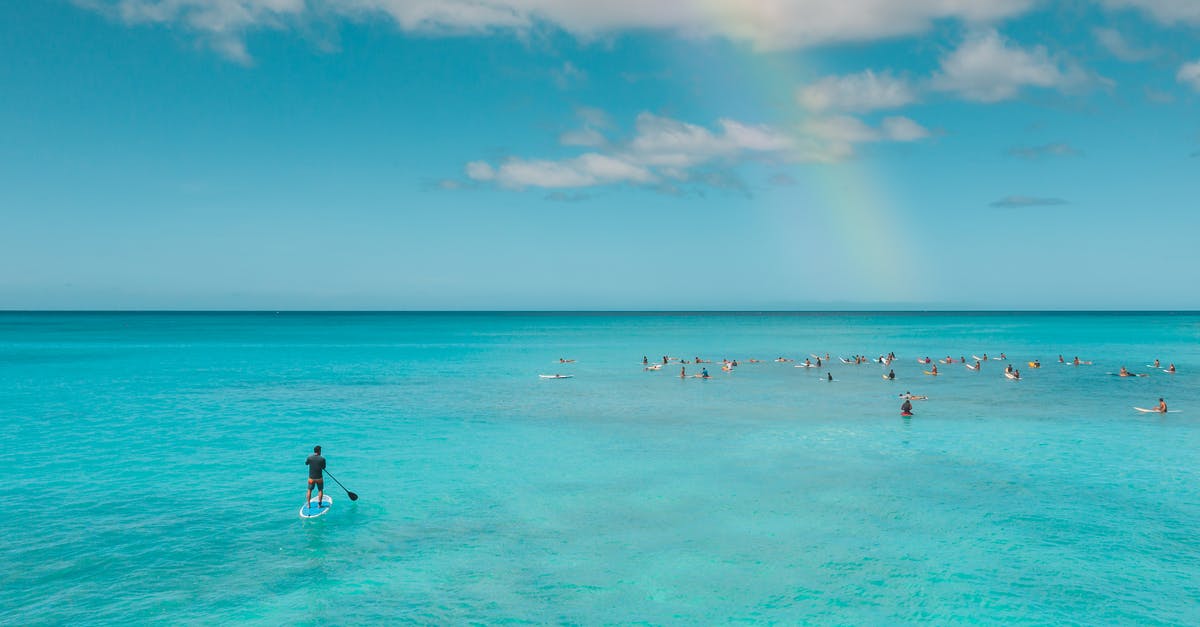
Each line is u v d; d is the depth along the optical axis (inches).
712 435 1526.8
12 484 1111.0
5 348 4746.6
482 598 697.6
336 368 3270.2
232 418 1774.1
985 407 1943.9
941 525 907.4
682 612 668.1
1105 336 6466.5
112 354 4178.2
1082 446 1397.6
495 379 2760.8
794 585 725.9
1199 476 1154.7
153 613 661.3
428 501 1016.9
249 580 736.3
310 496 963.3
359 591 711.7
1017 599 694.5
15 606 672.4
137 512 962.7
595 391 2353.6
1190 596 700.7
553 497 1035.3
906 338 6314.0
